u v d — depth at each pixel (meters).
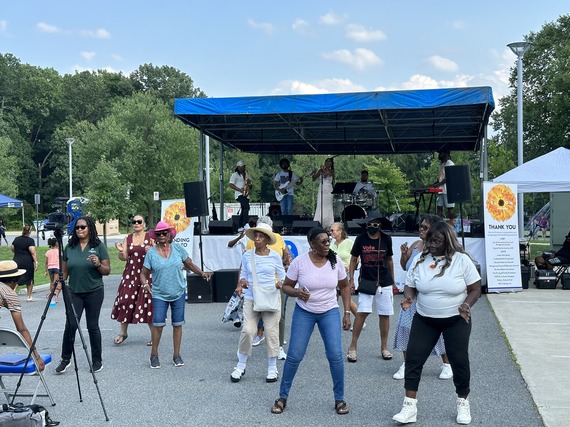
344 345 8.95
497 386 6.81
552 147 40.28
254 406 6.24
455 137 21.09
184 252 7.95
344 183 19.73
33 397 6.07
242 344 7.16
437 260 5.47
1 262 5.96
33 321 11.67
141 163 49.25
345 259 8.91
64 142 75.38
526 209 49.28
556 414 5.83
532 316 10.95
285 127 19.20
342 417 5.86
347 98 14.25
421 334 5.56
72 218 6.75
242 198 17.42
